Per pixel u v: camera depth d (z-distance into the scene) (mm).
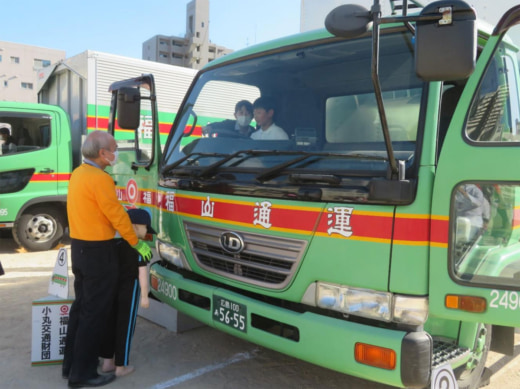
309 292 2830
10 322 4895
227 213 3266
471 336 3016
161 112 8555
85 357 3428
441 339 2980
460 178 2398
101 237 3346
